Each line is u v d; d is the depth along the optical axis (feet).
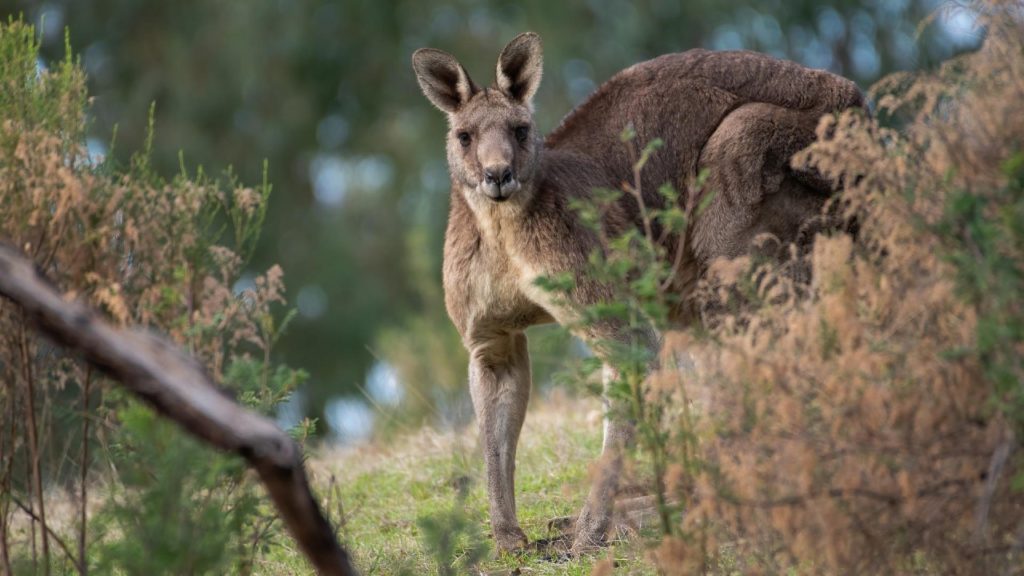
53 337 24.53
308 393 116.98
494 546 37.70
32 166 30.25
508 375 40.73
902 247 25.90
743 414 25.50
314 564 25.93
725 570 27.84
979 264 23.79
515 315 40.04
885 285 25.58
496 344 40.65
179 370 24.58
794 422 24.95
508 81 40.96
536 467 46.44
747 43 116.16
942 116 27.20
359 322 119.03
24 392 31.14
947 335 24.93
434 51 41.63
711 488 25.73
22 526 39.63
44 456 38.11
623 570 32.17
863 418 24.52
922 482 24.62
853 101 42.75
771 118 41.91
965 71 27.09
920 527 24.75
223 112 125.39
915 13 110.11
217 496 30.27
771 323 27.30
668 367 27.37
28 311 24.47
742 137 41.75
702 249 42.14
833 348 25.31
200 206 32.30
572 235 38.47
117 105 126.21
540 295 38.65
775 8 114.32
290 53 124.47
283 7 124.98
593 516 35.81
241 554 28.40
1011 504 24.75
